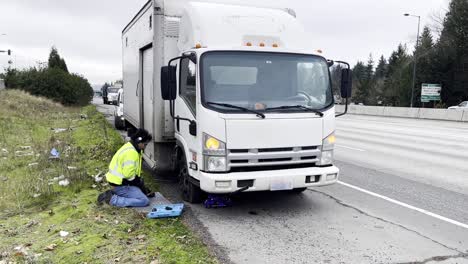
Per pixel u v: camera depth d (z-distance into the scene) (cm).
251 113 583
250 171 587
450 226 595
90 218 600
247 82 605
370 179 895
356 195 761
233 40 626
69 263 457
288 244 522
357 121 2814
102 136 1522
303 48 660
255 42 636
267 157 587
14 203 691
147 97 866
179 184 763
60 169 905
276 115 592
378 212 658
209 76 592
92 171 912
